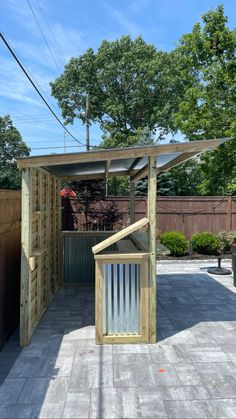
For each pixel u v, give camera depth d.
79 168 5.25
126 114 24.02
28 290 3.84
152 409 2.62
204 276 7.60
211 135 11.45
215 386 2.96
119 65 22.91
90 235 6.78
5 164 17.41
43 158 3.71
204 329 4.36
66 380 3.05
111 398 2.77
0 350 3.67
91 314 4.95
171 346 3.82
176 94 22.47
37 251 4.19
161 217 10.98
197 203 11.00
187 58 13.09
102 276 3.87
